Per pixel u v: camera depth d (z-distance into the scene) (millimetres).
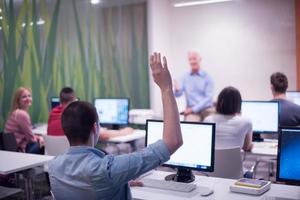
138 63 6891
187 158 2246
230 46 6699
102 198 1254
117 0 6562
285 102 3564
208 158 2180
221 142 2869
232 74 6707
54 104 4969
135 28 6844
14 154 2896
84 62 5871
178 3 7176
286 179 1907
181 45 7215
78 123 1352
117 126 4785
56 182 1319
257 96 6496
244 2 6504
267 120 3596
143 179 2246
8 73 4531
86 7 5945
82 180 1262
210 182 2244
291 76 6168
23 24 4754
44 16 5094
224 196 1945
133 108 6801
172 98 1269
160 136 2342
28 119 3996
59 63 5348
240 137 2877
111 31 6465
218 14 6777
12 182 3307
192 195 1968
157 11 6891
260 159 4066
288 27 6141
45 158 2729
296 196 1917
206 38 6930
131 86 6801
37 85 4965
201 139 2207
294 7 6059
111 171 1214
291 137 1910
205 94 6863
